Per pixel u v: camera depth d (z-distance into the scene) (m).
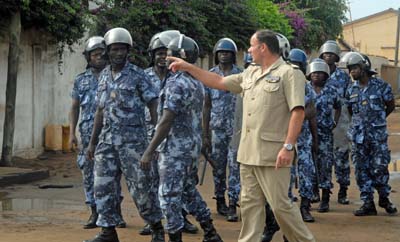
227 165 8.98
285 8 26.25
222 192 8.47
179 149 6.18
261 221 5.81
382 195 8.72
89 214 8.55
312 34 27.58
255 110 5.66
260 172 5.67
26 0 11.67
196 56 6.51
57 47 14.87
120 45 6.38
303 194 8.24
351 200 9.84
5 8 12.03
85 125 7.52
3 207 9.06
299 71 5.59
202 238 7.22
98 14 15.36
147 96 6.45
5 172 11.48
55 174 12.27
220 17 19.06
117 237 6.70
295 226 5.70
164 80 6.37
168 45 6.54
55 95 15.00
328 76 8.88
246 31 20.11
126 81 6.37
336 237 7.43
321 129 8.83
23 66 13.82
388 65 45.50
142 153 6.44
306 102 7.97
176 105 6.07
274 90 5.59
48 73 14.71
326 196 8.92
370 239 7.35
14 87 12.32
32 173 11.56
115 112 6.37
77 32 13.58
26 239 7.05
